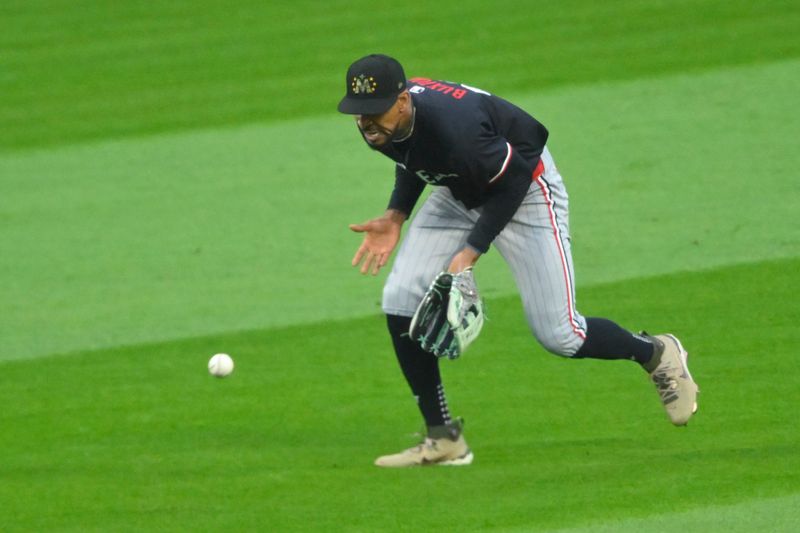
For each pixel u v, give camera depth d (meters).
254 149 42.72
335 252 33.22
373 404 24.34
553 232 20.14
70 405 25.00
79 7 64.62
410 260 20.69
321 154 41.62
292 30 57.72
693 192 35.34
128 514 19.77
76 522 19.55
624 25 54.00
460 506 19.31
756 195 34.62
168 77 52.22
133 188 39.84
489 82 47.72
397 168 21.05
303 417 23.89
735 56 48.25
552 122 42.78
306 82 50.00
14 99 50.81
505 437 22.38
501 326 27.78
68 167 42.44
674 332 26.55
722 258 30.62
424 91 18.80
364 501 19.80
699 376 24.25
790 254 30.45
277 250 33.69
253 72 51.94
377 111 18.17
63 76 53.41
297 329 28.39
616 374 24.95
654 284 29.39
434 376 21.00
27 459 22.42
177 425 23.78
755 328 26.38
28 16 63.31
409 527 18.61
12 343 28.64
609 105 44.03
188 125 46.06
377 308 29.42
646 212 34.22
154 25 60.38
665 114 42.53
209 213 37.00
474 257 19.33
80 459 22.31
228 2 63.81
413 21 57.53
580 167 38.34
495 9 58.38
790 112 41.44
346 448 22.38
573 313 20.30
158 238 35.28
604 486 19.69
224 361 22.80
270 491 20.47
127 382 26.03
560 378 24.94
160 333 28.67
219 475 21.30
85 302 30.98
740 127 40.50
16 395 25.64
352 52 53.41
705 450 20.95
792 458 20.27
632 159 38.59
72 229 36.50
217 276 32.16
